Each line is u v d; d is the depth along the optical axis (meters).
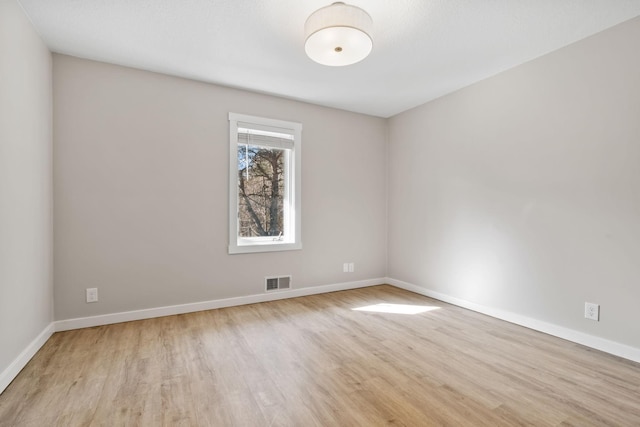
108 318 2.86
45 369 2.04
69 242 2.71
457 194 3.50
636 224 2.19
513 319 2.94
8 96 1.88
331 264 4.11
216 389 1.83
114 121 2.88
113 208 2.88
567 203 2.56
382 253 4.49
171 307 3.12
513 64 2.90
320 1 2.03
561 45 2.56
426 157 3.90
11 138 1.92
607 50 2.32
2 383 1.78
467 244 3.39
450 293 3.59
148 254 3.03
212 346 2.41
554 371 2.05
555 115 2.63
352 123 4.26
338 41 2.00
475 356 2.27
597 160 2.38
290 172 3.87
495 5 2.05
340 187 4.17
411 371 2.05
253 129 3.58
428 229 3.88
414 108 4.07
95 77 2.81
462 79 3.23
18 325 2.01
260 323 2.92
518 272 2.91
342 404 1.70
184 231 3.19
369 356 2.26
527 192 2.84
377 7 2.07
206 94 3.29
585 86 2.44
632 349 2.20
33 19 2.20
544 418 1.59
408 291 4.12
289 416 1.60
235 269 3.46
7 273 1.86
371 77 3.18
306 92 3.57
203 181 3.27
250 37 2.46
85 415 1.59
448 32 2.38
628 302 2.23
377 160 4.46
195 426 1.52
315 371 2.05
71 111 2.72
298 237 3.83
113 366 2.09
